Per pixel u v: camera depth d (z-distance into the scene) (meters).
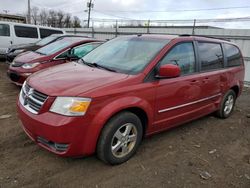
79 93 2.83
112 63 3.81
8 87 6.86
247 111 6.34
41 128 2.83
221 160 3.67
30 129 2.99
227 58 5.18
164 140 4.15
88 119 2.84
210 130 4.78
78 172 3.09
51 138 2.79
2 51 12.02
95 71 3.52
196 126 4.92
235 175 3.31
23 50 8.94
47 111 2.85
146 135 3.61
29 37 12.64
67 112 2.77
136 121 3.32
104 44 4.64
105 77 3.24
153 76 3.47
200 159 3.63
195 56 4.23
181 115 4.04
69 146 2.82
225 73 4.98
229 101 5.50
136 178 3.06
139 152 3.67
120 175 3.09
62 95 2.82
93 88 2.93
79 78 3.21
